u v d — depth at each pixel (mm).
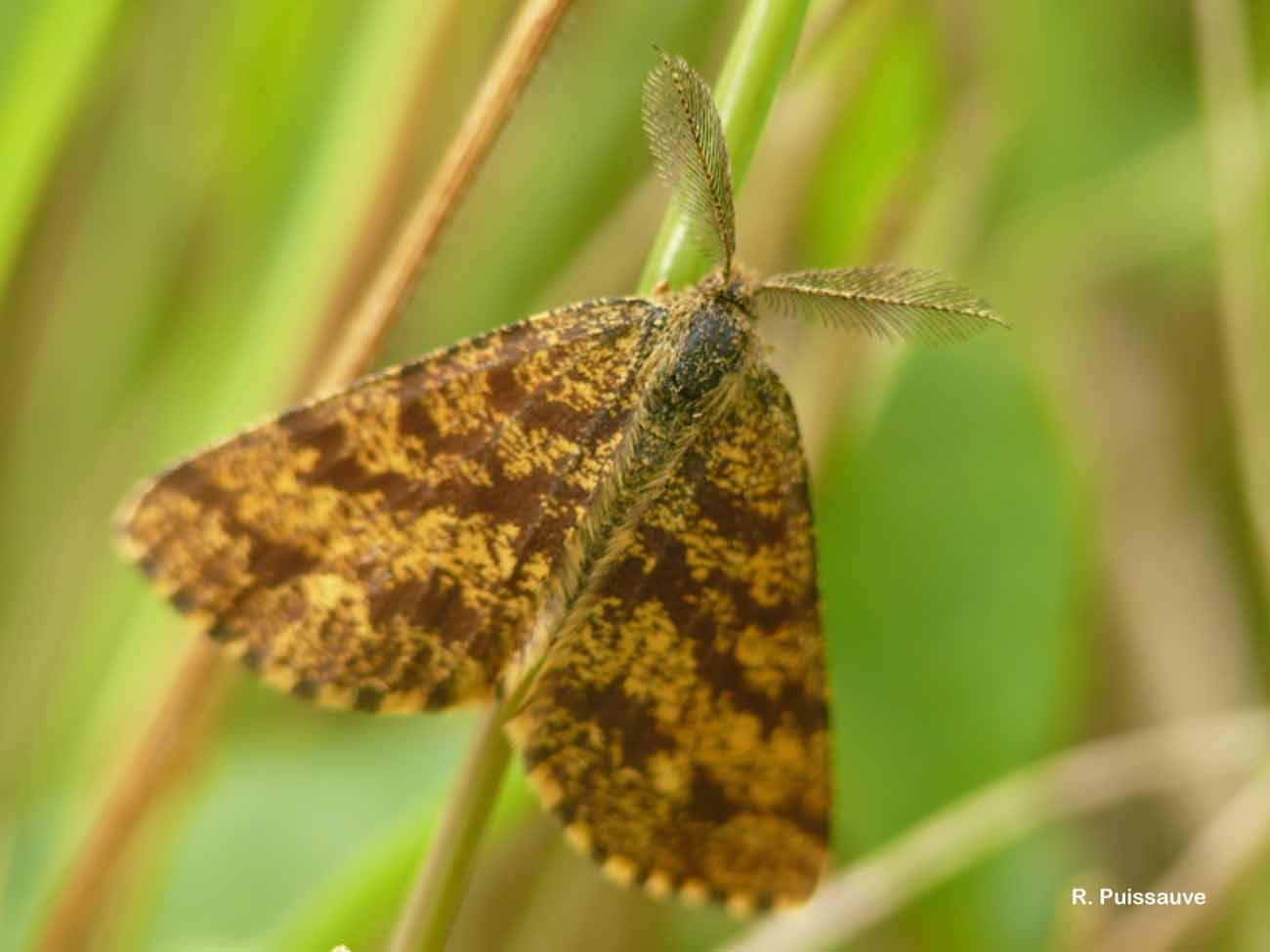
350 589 82
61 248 105
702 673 84
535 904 105
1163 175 106
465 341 83
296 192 97
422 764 102
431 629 82
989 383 103
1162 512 112
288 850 100
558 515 83
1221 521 113
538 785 83
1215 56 101
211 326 100
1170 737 102
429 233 84
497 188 107
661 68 80
